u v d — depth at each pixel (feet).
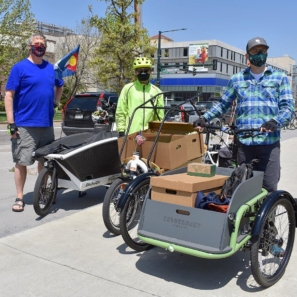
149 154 14.24
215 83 229.04
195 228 10.12
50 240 13.94
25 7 72.28
